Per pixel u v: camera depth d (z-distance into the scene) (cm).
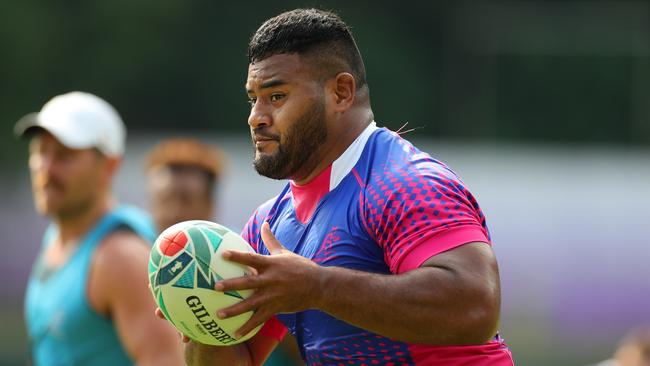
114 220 1953
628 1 8662
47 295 1973
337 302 1064
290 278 1061
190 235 1165
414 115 9731
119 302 1886
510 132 7494
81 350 1931
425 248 1107
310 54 1216
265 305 1070
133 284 1884
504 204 4331
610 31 7444
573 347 4234
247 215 4112
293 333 1305
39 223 4300
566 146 7450
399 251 1130
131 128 10156
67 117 2009
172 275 1151
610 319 4256
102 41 10219
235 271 1152
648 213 4303
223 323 1152
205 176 2406
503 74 7556
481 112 7575
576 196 4344
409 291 1061
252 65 1233
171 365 1864
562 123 7481
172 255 1156
